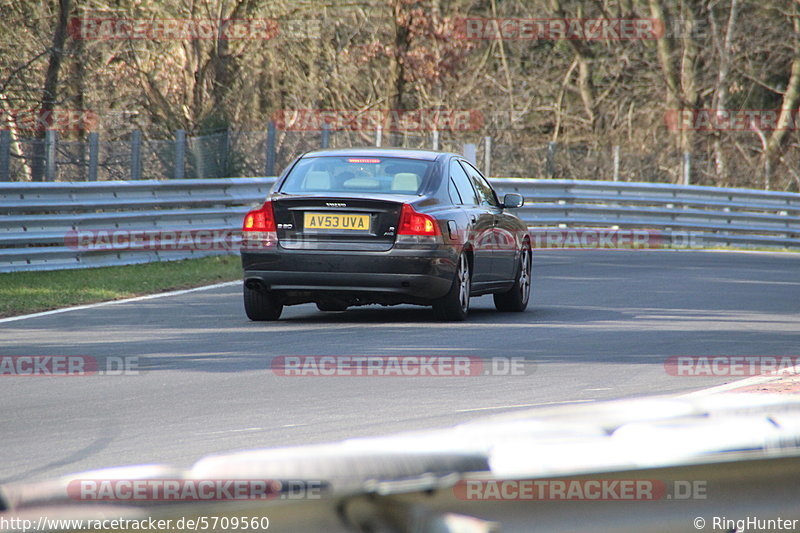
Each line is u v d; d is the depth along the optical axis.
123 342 31.30
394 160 37.28
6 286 45.69
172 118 103.00
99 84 100.62
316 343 31.22
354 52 122.06
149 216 57.81
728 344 32.72
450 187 37.66
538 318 39.03
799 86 131.75
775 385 24.09
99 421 20.14
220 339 32.00
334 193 35.69
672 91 130.50
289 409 21.41
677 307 43.81
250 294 36.56
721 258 73.75
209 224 62.03
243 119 109.31
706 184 126.44
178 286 48.78
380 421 20.20
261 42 111.56
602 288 51.34
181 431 19.20
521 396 23.14
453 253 35.91
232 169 74.81
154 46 107.12
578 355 29.67
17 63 91.56
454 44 118.00
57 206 53.44
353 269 35.00
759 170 128.50
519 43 133.38
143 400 22.42
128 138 101.69
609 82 135.50
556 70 135.75
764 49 131.88
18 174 66.94
